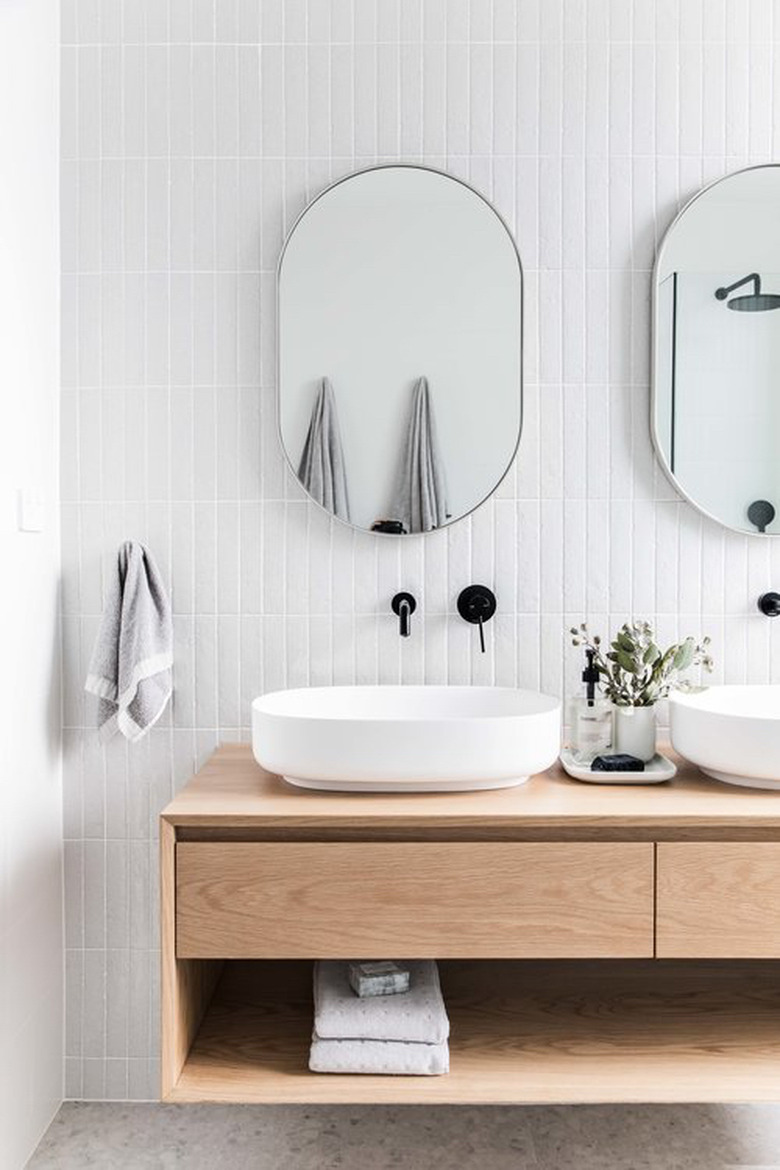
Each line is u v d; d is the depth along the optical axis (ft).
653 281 6.91
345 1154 6.47
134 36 6.97
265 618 7.06
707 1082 5.51
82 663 7.06
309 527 7.04
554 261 7.00
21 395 6.35
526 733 5.62
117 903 7.09
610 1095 5.38
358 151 6.97
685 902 5.40
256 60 6.97
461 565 7.03
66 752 7.09
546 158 6.97
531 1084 5.48
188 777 7.08
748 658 7.07
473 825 5.39
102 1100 7.11
